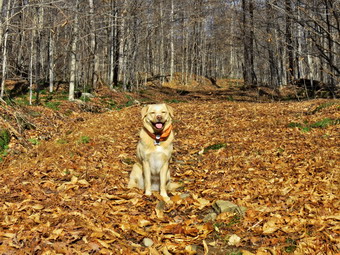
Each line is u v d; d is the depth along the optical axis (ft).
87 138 19.70
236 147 17.74
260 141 18.40
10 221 10.00
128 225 10.19
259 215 10.57
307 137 18.21
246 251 9.13
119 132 22.74
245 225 10.25
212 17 90.22
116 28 56.49
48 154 16.71
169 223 10.59
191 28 90.84
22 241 9.25
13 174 13.88
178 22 73.77
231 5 65.57
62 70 55.77
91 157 16.35
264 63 81.30
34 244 9.07
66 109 31.12
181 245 9.57
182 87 74.02
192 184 13.48
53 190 12.41
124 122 26.78
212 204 11.55
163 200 11.94
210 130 22.75
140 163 12.76
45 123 24.38
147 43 75.31
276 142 17.87
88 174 13.98
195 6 76.54
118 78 63.41
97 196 11.77
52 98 36.09
